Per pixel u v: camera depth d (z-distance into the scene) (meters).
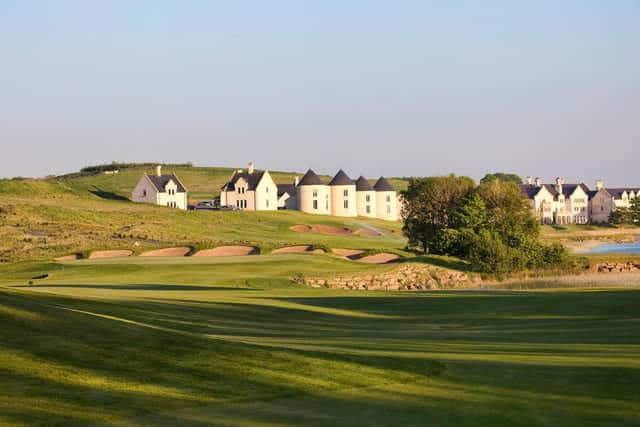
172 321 34.25
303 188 189.88
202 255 101.56
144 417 15.84
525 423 15.70
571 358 23.20
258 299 49.88
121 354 20.94
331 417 16.08
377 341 29.20
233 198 190.00
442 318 40.84
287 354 21.98
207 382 18.84
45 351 20.42
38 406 16.19
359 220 182.12
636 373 20.19
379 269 86.56
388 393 18.19
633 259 100.75
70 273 75.06
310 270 83.00
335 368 20.58
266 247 104.69
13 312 23.91
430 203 115.62
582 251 137.00
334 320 39.38
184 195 182.12
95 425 15.16
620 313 39.59
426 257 94.75
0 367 18.77
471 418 16.05
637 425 15.55
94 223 129.75
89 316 25.16
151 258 89.31
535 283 88.31
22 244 105.12
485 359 22.88
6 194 156.88
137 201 179.62
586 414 16.36
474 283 89.31
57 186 172.50
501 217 107.31
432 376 19.97
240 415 16.16
